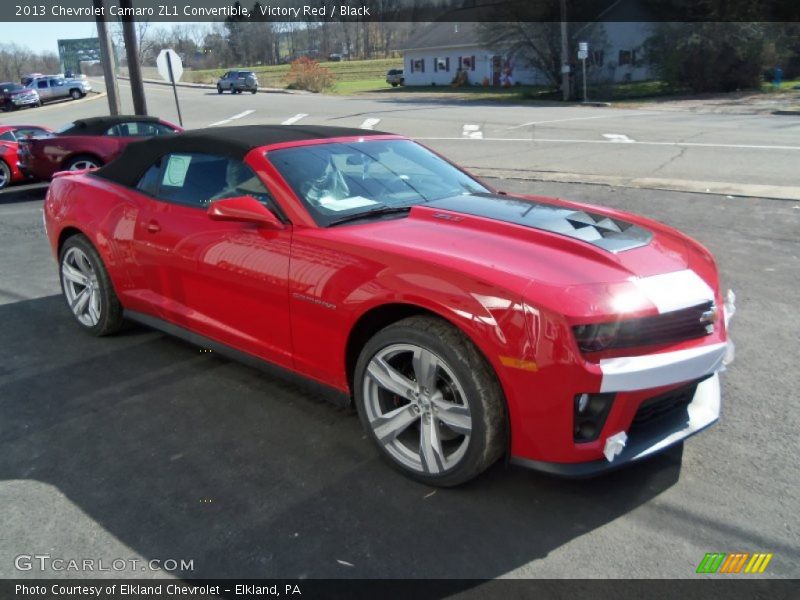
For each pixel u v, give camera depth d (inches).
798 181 395.5
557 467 106.2
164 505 117.1
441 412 114.5
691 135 652.7
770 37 1350.9
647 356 104.2
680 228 300.4
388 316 123.9
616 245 119.9
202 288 154.6
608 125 786.8
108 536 109.1
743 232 290.7
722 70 1339.8
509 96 1512.1
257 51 3587.6
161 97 1819.6
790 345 178.5
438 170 168.2
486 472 123.7
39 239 343.3
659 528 107.7
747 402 148.3
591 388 100.6
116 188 182.1
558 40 1453.0
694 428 116.0
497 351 103.9
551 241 119.8
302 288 129.6
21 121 1327.5
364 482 122.2
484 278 106.7
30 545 107.1
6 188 538.0
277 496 118.8
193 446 136.5
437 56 2135.8
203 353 184.1
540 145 622.2
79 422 147.5
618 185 404.5
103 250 181.0
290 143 154.6
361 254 121.6
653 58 1460.4
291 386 162.9
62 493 121.4
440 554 102.9
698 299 111.3
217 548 105.6
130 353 185.2
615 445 104.1
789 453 127.7
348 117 1028.5
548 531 107.5
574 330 100.0
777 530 106.7
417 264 113.9
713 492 116.6
